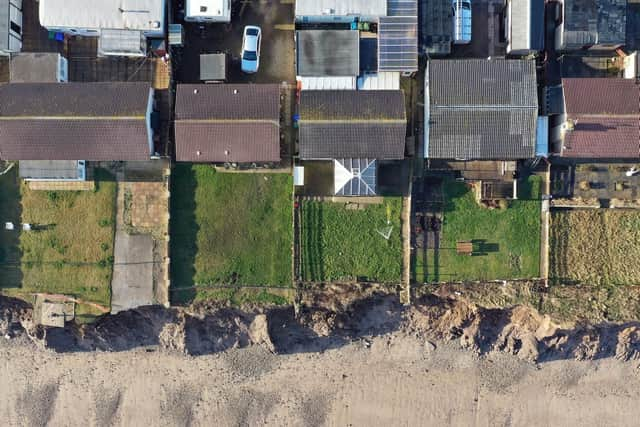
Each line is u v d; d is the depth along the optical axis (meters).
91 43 37.41
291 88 37.69
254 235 38.28
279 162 37.88
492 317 39.97
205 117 35.00
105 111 34.75
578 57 37.53
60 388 41.19
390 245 38.28
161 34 36.00
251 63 36.69
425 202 38.06
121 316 39.44
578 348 40.53
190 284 38.34
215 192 38.03
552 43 37.34
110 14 35.06
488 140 35.66
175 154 36.84
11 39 35.66
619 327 39.72
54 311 38.34
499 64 35.59
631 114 35.00
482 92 35.22
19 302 39.19
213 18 36.19
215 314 39.00
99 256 38.12
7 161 37.84
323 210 38.03
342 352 41.16
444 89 35.31
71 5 34.94
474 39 37.62
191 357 40.97
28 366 41.16
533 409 41.38
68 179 37.28
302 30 36.78
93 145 35.41
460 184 38.00
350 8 35.59
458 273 38.44
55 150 35.41
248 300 38.59
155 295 38.31
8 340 40.94
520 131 35.50
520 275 38.44
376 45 36.66
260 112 35.16
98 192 37.94
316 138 35.28
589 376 41.41
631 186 38.12
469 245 38.12
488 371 41.22
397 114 34.97
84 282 38.28
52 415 41.25
